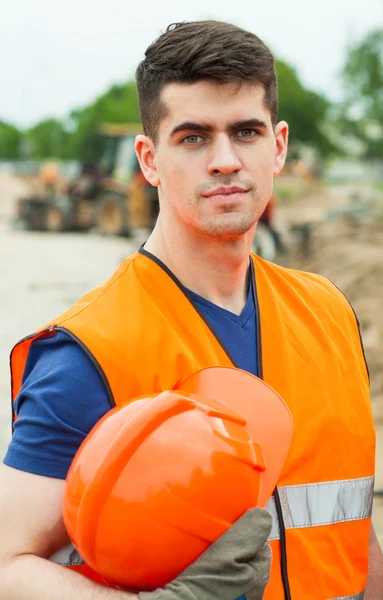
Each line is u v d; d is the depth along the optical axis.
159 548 1.27
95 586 1.37
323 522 1.65
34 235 20.08
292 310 1.81
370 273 9.98
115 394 1.48
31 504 1.44
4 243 17.73
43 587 1.36
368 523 1.75
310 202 27.00
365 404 1.80
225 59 1.52
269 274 1.85
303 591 1.59
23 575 1.38
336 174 37.56
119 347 1.51
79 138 54.06
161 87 1.58
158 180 1.70
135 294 1.62
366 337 7.46
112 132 18.75
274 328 1.73
